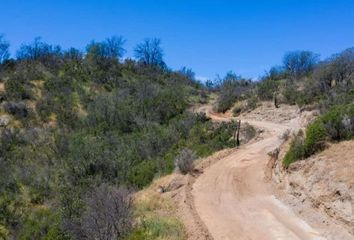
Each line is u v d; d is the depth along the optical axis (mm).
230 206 16812
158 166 25766
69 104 47781
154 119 44938
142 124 42281
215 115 49906
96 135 39594
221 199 17766
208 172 22188
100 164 30531
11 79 50844
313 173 15977
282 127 35250
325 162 15836
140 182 24703
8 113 44188
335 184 14188
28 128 41906
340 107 19656
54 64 61969
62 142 37375
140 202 17812
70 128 42688
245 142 31125
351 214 12758
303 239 13016
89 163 30719
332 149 16562
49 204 27922
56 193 28906
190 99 60344
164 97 50750
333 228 13148
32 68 56844
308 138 17750
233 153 26500
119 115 43406
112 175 28984
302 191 16062
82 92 52125
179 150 30062
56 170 32406
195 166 23234
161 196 18688
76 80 56562
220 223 14922
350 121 17172
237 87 57531
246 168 22484
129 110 44781
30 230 22828
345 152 15781
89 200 18141
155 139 35406
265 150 26266
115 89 57125
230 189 19125
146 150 33406
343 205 13289
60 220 19281
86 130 41469
